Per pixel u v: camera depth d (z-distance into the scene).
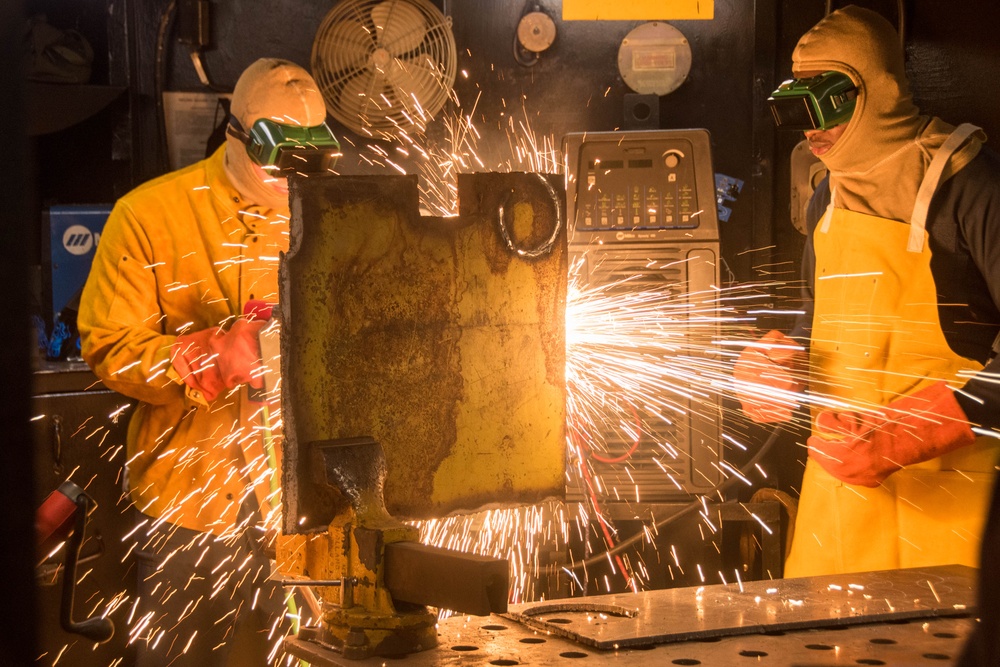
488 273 1.40
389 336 1.32
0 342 0.50
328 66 2.89
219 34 3.03
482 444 1.41
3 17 0.49
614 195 2.58
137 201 2.24
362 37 2.89
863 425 2.09
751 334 2.97
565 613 1.45
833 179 2.32
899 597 1.54
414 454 1.35
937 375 2.15
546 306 1.46
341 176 1.28
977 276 2.14
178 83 3.04
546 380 1.46
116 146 3.04
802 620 1.40
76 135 3.12
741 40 2.96
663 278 2.57
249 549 2.25
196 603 2.25
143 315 2.23
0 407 0.50
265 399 1.80
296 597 2.23
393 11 2.89
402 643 1.25
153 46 3.02
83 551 2.67
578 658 1.25
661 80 2.94
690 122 3.00
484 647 1.29
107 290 2.21
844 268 2.26
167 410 2.26
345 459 1.26
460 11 2.98
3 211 0.50
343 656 1.23
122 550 2.81
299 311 1.25
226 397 2.25
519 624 1.41
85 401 2.68
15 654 0.51
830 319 2.31
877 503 2.20
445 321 1.37
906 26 2.86
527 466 1.45
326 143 1.96
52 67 2.85
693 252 2.56
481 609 1.10
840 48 2.14
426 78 2.92
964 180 2.10
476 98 3.01
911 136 2.16
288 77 2.13
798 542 2.36
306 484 1.27
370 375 1.31
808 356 2.40
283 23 3.04
